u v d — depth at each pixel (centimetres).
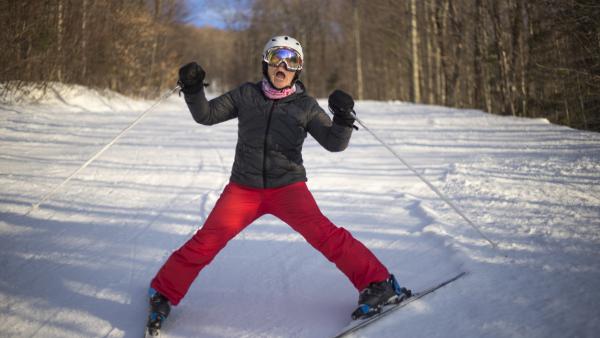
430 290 251
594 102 1309
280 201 237
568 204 389
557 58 1397
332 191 485
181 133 981
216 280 289
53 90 1573
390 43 3078
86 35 1839
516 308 228
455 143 788
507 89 1728
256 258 321
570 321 213
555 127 952
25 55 1430
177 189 512
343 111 220
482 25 1903
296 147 239
